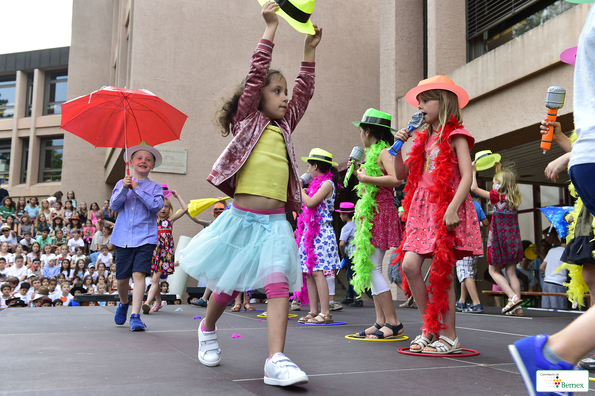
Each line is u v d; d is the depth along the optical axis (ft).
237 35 34.83
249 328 13.50
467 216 9.16
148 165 14.58
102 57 57.26
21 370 7.52
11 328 13.34
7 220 39.17
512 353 4.29
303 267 15.17
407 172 10.43
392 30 28.30
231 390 6.20
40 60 71.87
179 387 6.36
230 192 7.79
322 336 11.89
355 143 37.81
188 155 32.71
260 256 7.09
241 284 7.19
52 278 29.53
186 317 17.25
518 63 20.24
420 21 28.55
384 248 11.66
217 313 7.88
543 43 19.04
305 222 15.34
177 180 32.32
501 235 18.16
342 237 25.20
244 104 7.41
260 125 7.46
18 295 29.07
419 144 9.70
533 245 29.17
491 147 23.70
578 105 5.18
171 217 20.89
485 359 8.61
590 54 5.15
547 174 7.27
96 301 25.84
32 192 69.05
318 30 8.46
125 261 13.75
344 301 25.20
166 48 33.30
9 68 73.15
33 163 70.44
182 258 7.68
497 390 6.37
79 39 56.65
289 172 7.82
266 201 7.36
